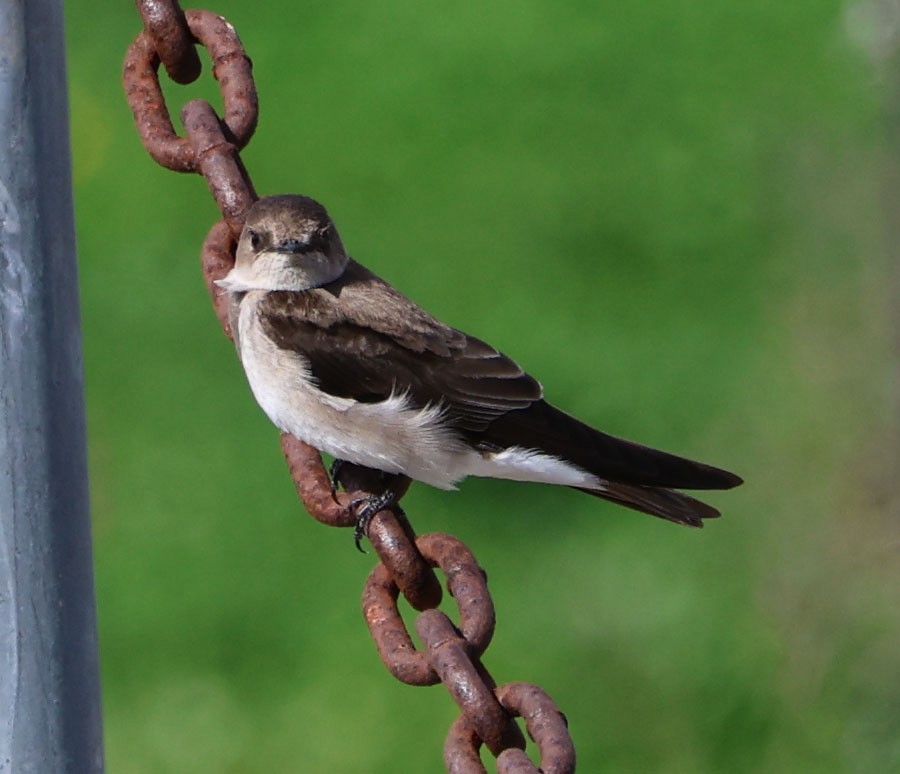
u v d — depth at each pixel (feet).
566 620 40.75
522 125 56.95
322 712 38.88
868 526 40.04
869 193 46.19
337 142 56.75
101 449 45.42
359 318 27.50
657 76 58.44
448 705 38.91
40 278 15.05
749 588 40.81
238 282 28.14
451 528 43.09
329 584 41.83
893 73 47.91
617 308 49.62
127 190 54.75
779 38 57.93
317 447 28.07
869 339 43.09
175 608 41.39
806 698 38.86
